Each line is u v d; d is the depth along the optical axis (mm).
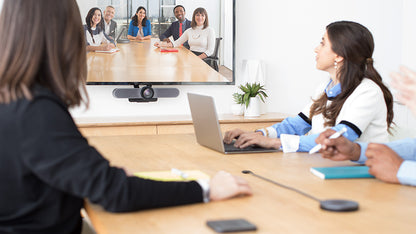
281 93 4430
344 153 1567
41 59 1021
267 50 4367
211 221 937
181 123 3592
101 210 1062
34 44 1003
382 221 951
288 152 1946
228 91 4289
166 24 4027
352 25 2162
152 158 1798
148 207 1046
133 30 3947
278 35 4383
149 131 3533
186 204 1099
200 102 1993
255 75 4035
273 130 2432
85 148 1007
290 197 1161
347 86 2145
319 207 1064
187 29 4074
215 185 1153
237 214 1016
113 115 4020
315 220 962
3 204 982
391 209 1043
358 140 2107
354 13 4520
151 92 3943
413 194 1186
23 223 1004
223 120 3660
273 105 4414
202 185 1144
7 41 1003
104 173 1003
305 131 2518
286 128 2471
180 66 4082
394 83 1239
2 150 951
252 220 968
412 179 1266
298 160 1738
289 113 4461
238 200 1137
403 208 1051
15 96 964
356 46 2121
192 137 2424
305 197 1160
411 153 1561
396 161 1332
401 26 4574
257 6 4309
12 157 953
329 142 1561
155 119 3689
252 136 2037
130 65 3961
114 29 3906
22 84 979
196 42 4102
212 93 4246
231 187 1146
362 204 1090
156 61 4020
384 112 2111
